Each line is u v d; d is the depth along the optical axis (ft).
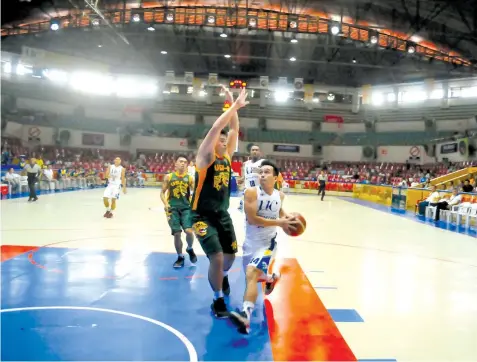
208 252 13.14
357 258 23.73
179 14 81.10
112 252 22.57
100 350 10.29
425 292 16.99
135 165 114.93
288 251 25.22
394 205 67.31
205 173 13.35
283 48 99.30
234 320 11.65
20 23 86.74
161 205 51.93
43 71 101.30
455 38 78.54
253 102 126.00
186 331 11.81
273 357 10.30
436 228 39.99
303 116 126.00
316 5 74.59
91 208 45.21
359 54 99.91
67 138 113.91
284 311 13.92
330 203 71.87
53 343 10.59
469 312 14.56
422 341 11.78
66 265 19.24
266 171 13.19
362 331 12.46
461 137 96.99
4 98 102.32
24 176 60.95
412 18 74.23
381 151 117.50
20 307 13.24
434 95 109.09
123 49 106.22
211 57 111.24
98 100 120.57
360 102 120.37
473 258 24.76
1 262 19.45
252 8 78.23
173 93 123.75
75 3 77.92
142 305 13.89
